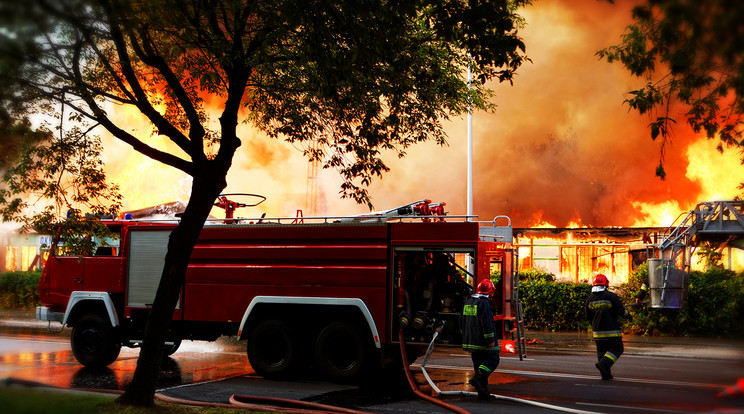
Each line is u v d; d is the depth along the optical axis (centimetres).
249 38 998
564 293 1741
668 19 576
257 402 838
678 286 1591
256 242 1077
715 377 1042
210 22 844
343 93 1003
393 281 990
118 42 770
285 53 976
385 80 1003
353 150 1039
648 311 1642
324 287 1022
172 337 1132
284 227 1062
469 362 1228
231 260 1088
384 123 1037
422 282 1020
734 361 1221
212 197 790
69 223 874
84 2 707
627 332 1673
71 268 1201
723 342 1492
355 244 1016
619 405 823
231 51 824
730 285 1597
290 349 1030
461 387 959
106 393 838
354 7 791
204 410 750
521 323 1028
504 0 823
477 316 877
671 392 910
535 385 969
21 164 842
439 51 1105
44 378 1026
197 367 1162
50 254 1225
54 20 703
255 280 1067
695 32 561
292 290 1041
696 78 705
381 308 988
